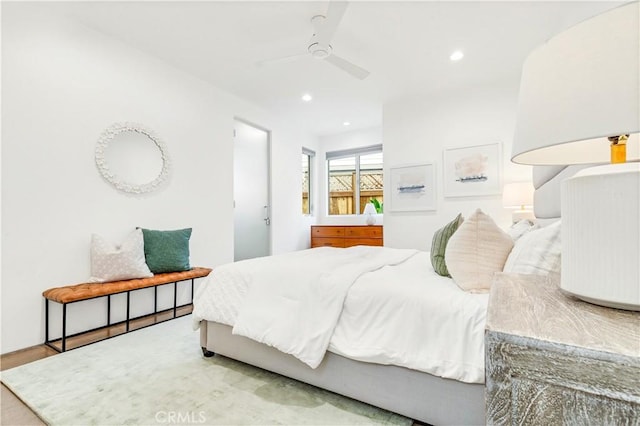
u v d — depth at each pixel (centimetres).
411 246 391
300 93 381
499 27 247
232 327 175
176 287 293
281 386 155
